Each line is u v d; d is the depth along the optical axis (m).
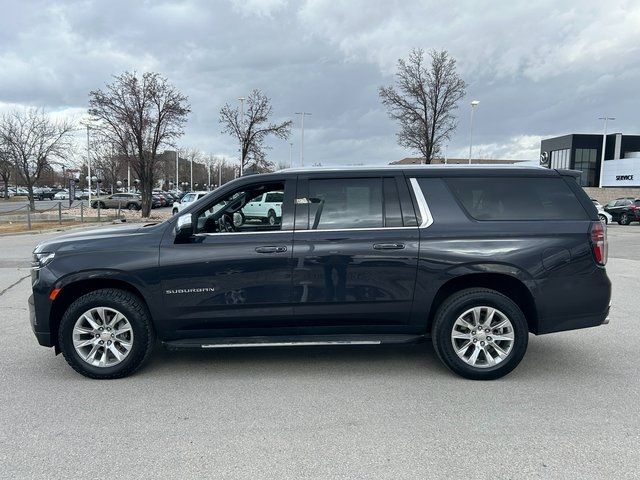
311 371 4.82
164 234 4.58
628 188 49.22
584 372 4.77
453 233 4.52
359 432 3.57
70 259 4.51
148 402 4.12
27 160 35.97
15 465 3.16
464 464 3.14
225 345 4.55
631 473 3.03
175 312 4.55
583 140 57.22
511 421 3.73
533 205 4.64
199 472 3.07
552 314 4.54
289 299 4.54
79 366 4.58
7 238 18.64
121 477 3.02
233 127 32.19
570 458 3.21
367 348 5.54
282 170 4.91
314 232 4.55
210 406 4.03
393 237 4.52
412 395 4.23
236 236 4.55
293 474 3.04
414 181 4.66
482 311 4.55
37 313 4.55
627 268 11.36
